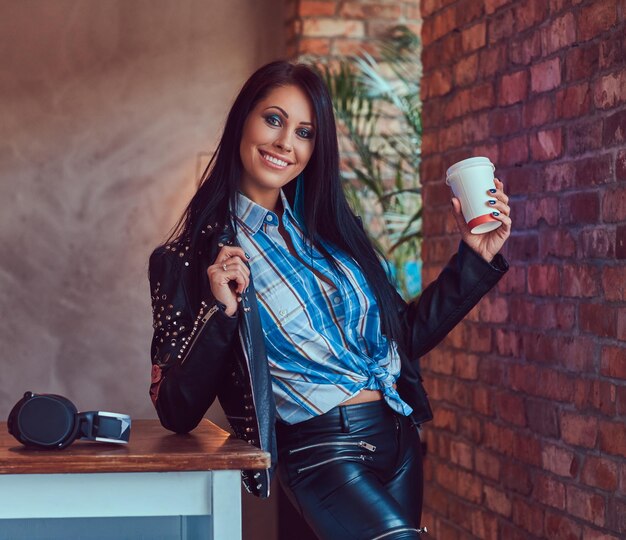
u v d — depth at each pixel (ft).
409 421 7.47
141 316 16.62
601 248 8.13
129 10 16.57
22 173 16.31
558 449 8.86
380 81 15.46
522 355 9.53
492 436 10.18
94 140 16.49
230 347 6.41
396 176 15.31
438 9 11.40
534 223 9.27
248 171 7.07
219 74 16.76
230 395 6.79
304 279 7.03
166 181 16.63
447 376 11.30
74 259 16.46
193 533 6.02
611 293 8.00
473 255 7.67
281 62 7.15
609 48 7.98
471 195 7.39
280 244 7.09
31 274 16.35
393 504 6.70
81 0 16.44
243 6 16.83
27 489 5.29
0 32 16.24
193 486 5.46
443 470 11.39
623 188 7.80
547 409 9.05
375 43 16.24
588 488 8.38
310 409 6.90
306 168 7.32
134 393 16.58
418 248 15.74
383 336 7.36
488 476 10.27
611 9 7.94
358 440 6.97
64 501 5.32
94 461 5.25
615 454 7.98
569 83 8.62
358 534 6.57
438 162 11.44
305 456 6.92
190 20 16.71
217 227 6.89
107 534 6.07
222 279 6.29
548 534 9.03
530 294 9.37
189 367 6.35
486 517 10.30
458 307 7.74
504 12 9.80
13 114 16.29
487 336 10.29
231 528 5.44
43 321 16.38
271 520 16.20
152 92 16.61
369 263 7.38
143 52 16.60
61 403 5.55
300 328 6.89
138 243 16.60
